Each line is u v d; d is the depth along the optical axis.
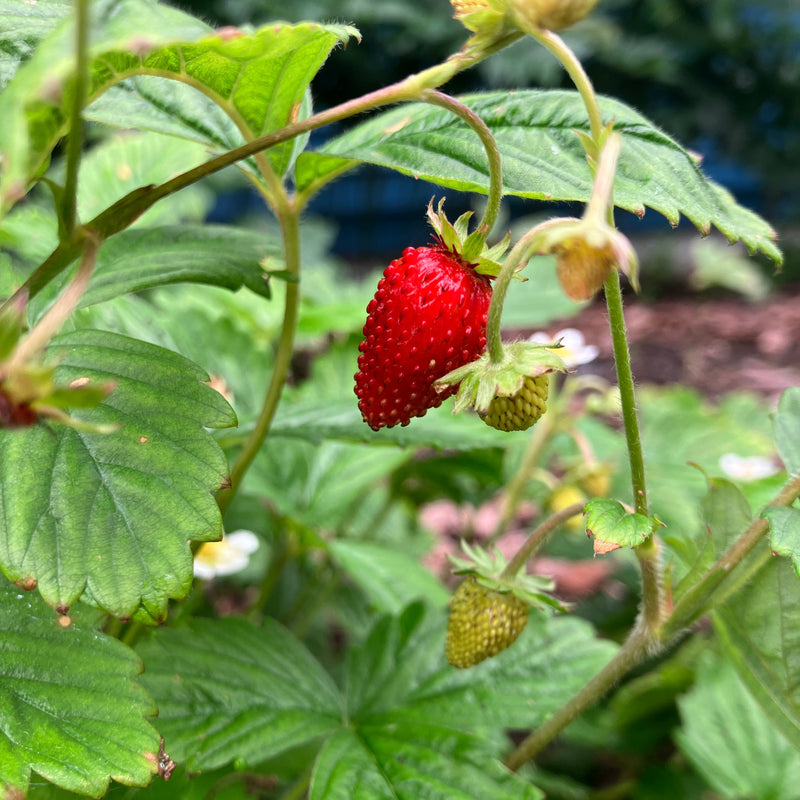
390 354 0.07
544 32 0.06
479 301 0.07
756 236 0.07
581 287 0.05
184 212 0.22
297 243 0.08
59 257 0.06
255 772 0.10
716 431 0.18
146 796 0.08
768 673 0.08
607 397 0.14
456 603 0.08
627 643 0.09
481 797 0.08
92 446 0.06
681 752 0.16
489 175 0.07
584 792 0.14
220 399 0.06
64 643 0.07
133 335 0.11
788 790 0.12
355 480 0.13
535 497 0.16
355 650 0.10
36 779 0.07
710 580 0.08
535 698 0.10
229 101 0.07
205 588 0.15
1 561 0.05
